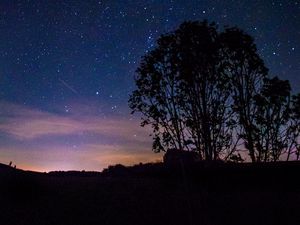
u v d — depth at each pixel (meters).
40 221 12.30
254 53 19.47
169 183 17.27
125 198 15.16
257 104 19.34
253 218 13.63
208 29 19.31
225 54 19.42
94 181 17.28
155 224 13.20
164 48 19.19
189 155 18.61
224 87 18.98
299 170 16.23
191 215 13.98
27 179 15.15
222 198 15.51
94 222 12.84
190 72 18.80
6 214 12.34
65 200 14.23
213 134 18.75
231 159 18.64
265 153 19.47
